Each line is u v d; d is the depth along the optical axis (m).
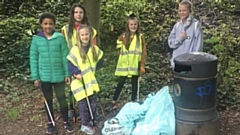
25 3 11.59
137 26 5.82
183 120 4.69
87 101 5.11
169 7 11.60
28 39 8.91
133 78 5.99
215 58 4.69
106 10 10.51
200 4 11.83
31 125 5.54
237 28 10.43
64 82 5.23
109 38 9.99
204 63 4.57
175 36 5.52
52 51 5.04
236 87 6.97
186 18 5.44
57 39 5.07
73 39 5.36
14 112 5.88
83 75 5.05
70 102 5.54
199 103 4.65
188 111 4.69
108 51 9.26
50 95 5.21
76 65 5.04
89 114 5.18
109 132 4.86
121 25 10.20
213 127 4.72
